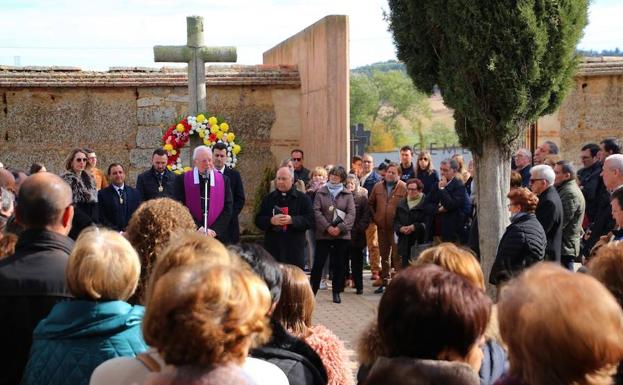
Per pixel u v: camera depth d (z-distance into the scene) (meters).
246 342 2.20
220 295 2.14
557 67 6.42
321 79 13.72
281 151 15.40
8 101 14.36
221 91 15.11
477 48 6.27
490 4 6.22
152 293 2.25
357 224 10.75
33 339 3.08
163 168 10.25
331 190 10.35
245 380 2.13
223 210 9.27
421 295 2.38
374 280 11.73
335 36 13.29
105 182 11.55
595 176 9.70
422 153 11.93
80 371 2.90
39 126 14.51
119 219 9.52
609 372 2.02
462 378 2.29
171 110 14.96
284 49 16.56
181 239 2.82
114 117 14.80
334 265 10.29
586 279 2.08
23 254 3.47
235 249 3.33
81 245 3.06
